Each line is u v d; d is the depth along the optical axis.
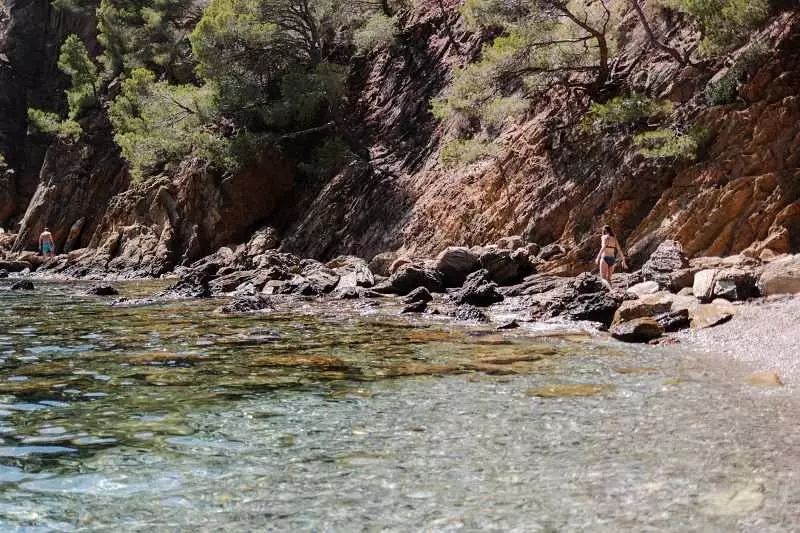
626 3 31.00
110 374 10.60
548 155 29.23
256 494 5.77
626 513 5.23
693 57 26.66
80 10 66.44
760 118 22.64
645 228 23.89
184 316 18.45
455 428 7.53
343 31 43.81
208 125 43.84
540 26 28.31
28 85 66.25
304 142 43.00
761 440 6.85
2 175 61.38
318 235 37.81
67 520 5.31
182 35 54.69
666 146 23.22
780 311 13.86
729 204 22.06
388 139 40.56
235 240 41.91
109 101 54.00
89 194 52.81
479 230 30.23
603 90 28.64
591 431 7.29
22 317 18.47
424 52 43.03
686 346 12.52
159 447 7.03
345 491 5.80
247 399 8.95
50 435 7.46
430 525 5.11
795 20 23.47
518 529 5.02
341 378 10.16
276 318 17.72
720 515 5.15
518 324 15.69
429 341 13.59
